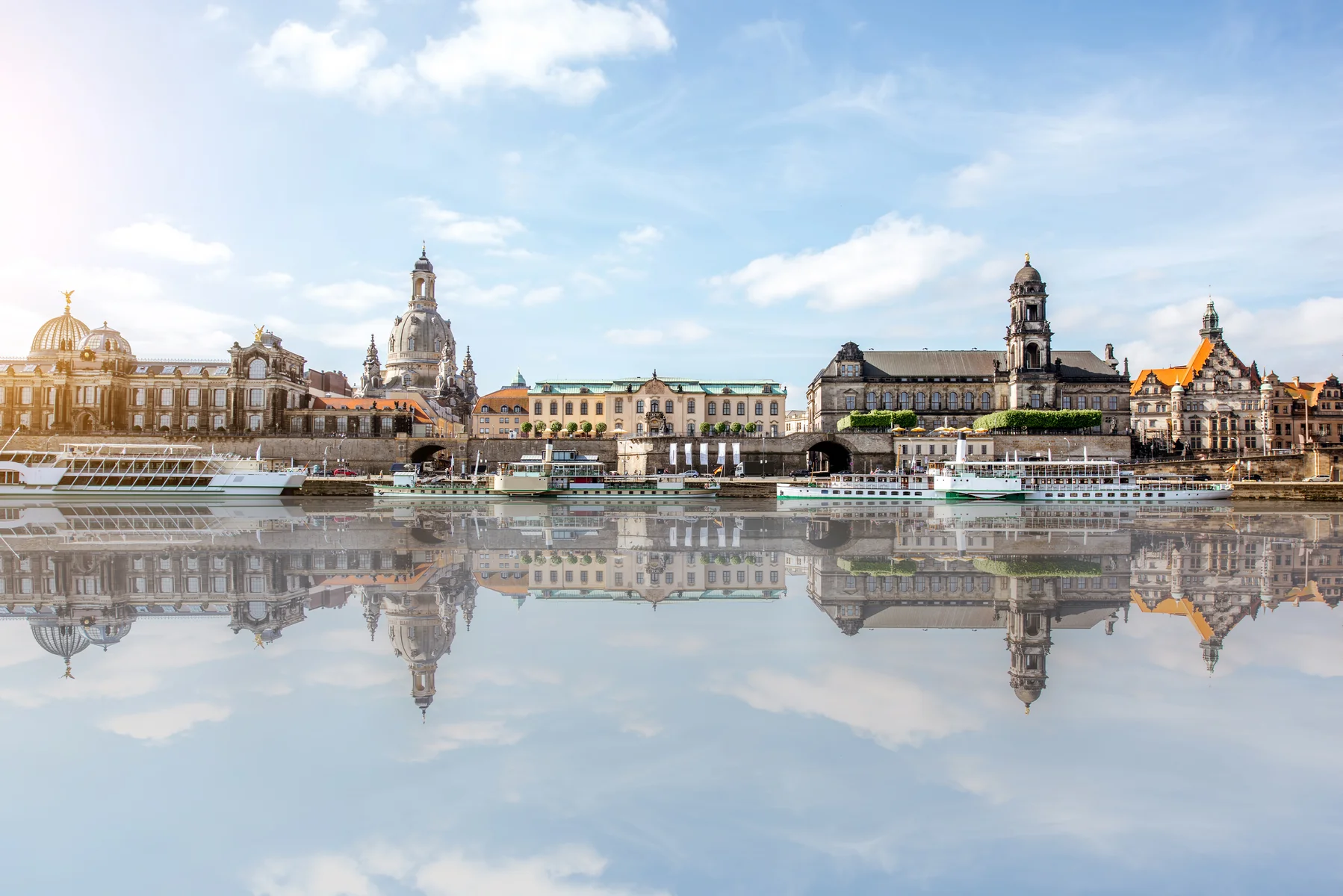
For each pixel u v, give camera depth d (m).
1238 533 62.22
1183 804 15.09
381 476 138.38
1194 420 181.50
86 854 13.23
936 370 174.50
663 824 14.24
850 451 149.00
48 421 162.62
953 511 89.06
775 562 44.16
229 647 24.92
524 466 125.06
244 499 109.75
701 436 144.62
